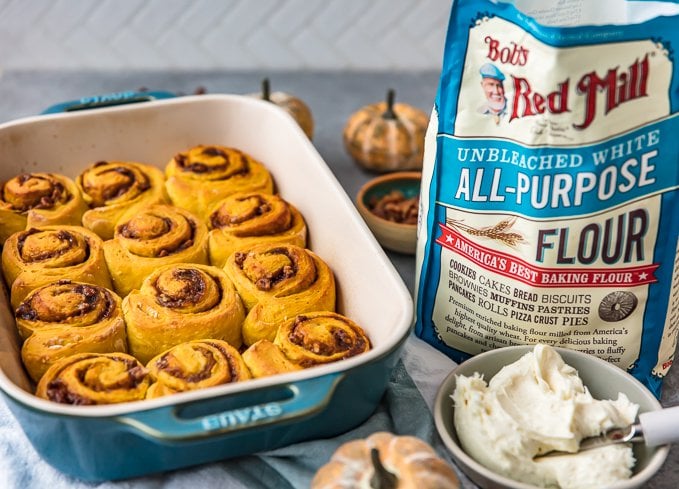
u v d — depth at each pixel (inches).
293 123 32.6
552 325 26.1
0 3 46.2
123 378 24.3
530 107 24.1
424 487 21.1
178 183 32.3
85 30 47.4
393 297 25.5
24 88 46.5
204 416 22.0
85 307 26.7
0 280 28.9
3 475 24.4
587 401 24.0
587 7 26.0
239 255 29.1
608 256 25.1
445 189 26.3
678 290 26.0
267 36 48.5
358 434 24.9
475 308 27.0
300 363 25.4
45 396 23.9
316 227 30.9
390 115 38.7
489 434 23.3
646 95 23.6
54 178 32.0
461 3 24.5
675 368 28.5
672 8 23.8
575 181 24.3
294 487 23.9
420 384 27.0
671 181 24.3
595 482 22.8
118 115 33.3
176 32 47.9
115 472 23.6
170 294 27.3
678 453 25.3
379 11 47.9
